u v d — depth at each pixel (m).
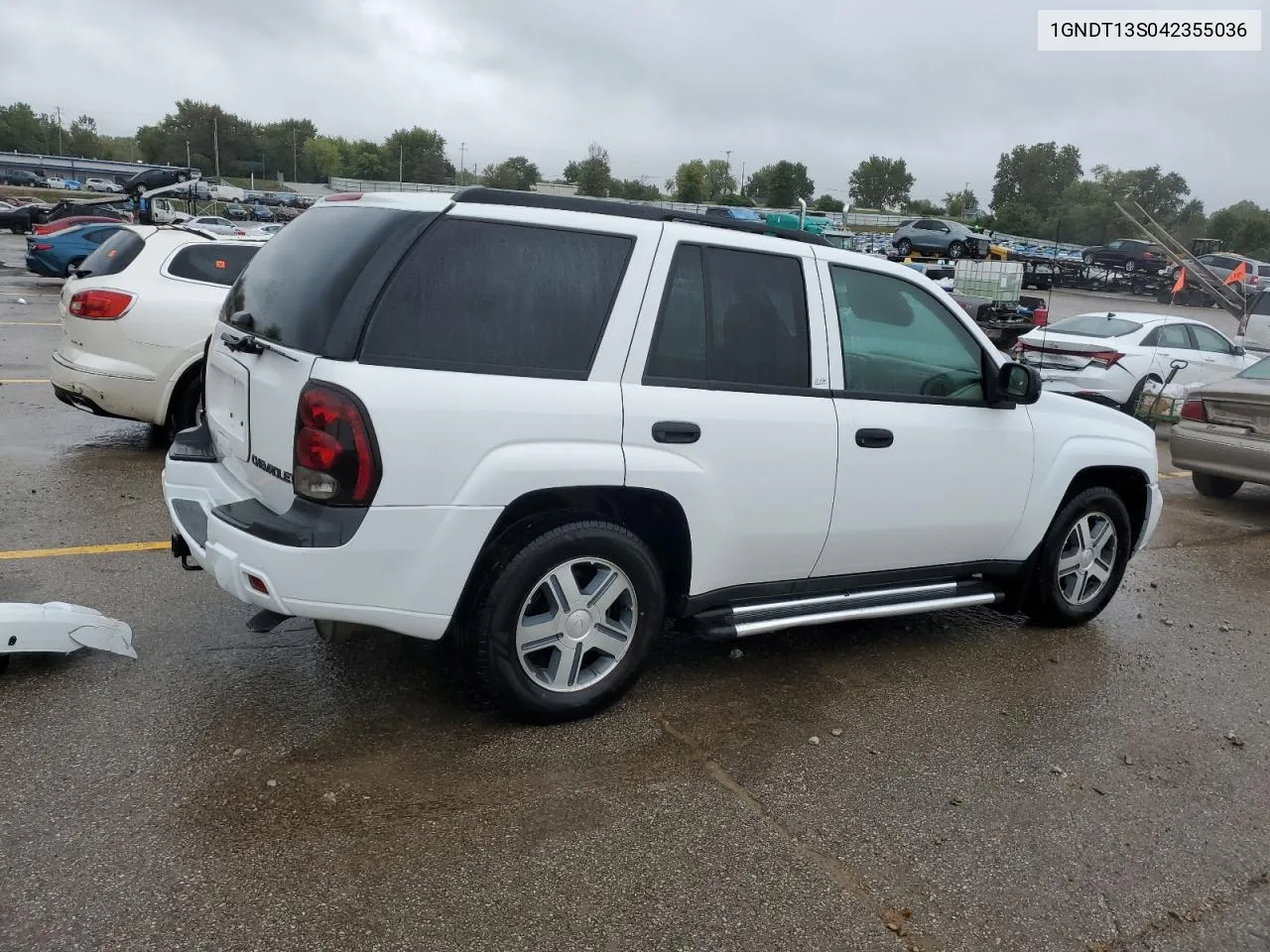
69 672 3.94
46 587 4.80
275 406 3.35
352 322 3.20
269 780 3.28
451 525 3.31
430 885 2.84
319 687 3.97
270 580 3.21
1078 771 3.82
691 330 3.77
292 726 3.65
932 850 3.22
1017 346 12.73
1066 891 3.07
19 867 2.77
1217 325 30.05
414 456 3.22
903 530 4.41
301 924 2.63
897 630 5.21
